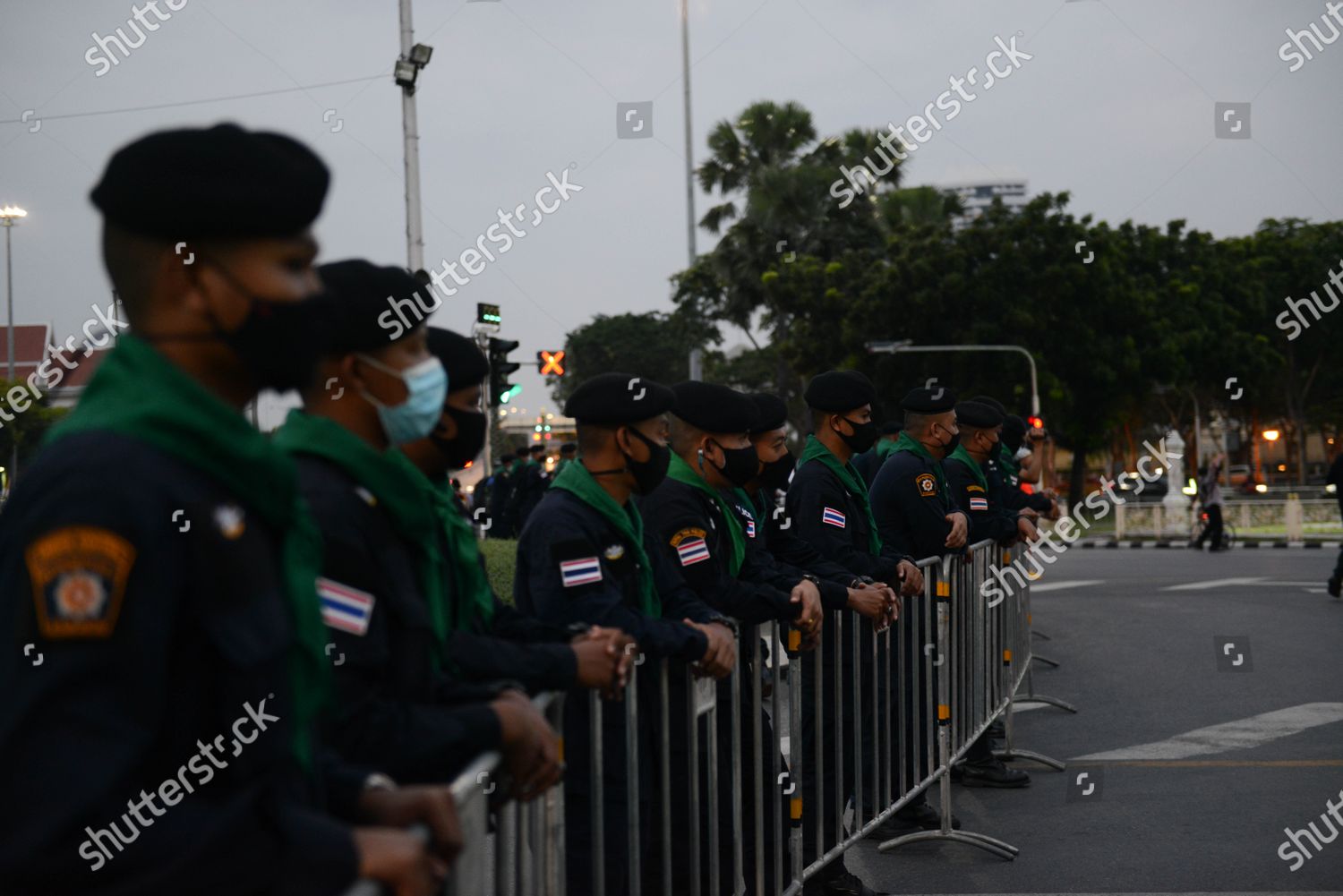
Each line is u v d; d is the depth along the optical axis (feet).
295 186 4.81
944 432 19.80
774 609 12.92
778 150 122.21
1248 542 84.69
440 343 8.62
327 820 4.68
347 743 6.47
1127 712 26.89
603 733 10.19
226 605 4.56
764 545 15.61
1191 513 90.89
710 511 13.37
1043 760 22.35
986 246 112.78
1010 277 111.96
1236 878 15.85
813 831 14.69
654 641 10.32
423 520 7.27
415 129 44.91
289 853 4.50
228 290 4.78
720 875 12.26
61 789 3.98
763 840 13.06
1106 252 114.11
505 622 9.42
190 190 4.65
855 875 16.34
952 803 20.27
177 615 4.45
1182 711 26.76
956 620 19.13
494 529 65.36
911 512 19.06
